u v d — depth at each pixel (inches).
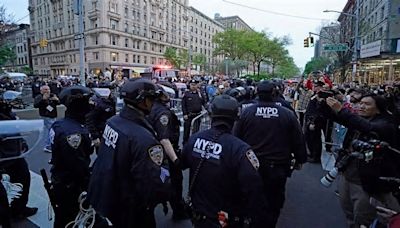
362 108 121.3
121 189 84.0
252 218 81.3
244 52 2190.0
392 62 886.4
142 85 86.3
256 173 81.4
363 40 1305.4
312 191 205.5
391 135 113.1
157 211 172.4
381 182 108.4
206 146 86.4
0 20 960.3
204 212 85.4
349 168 120.9
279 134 127.9
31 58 3073.3
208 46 3823.8
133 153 81.4
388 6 1043.3
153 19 2662.4
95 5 2185.0
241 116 133.2
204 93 485.1
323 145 307.6
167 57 2645.2
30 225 152.5
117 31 2269.9
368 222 115.9
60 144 112.1
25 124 119.8
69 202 117.0
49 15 2704.2
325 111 118.9
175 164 104.5
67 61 2571.4
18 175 153.8
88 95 118.0
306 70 2532.0
